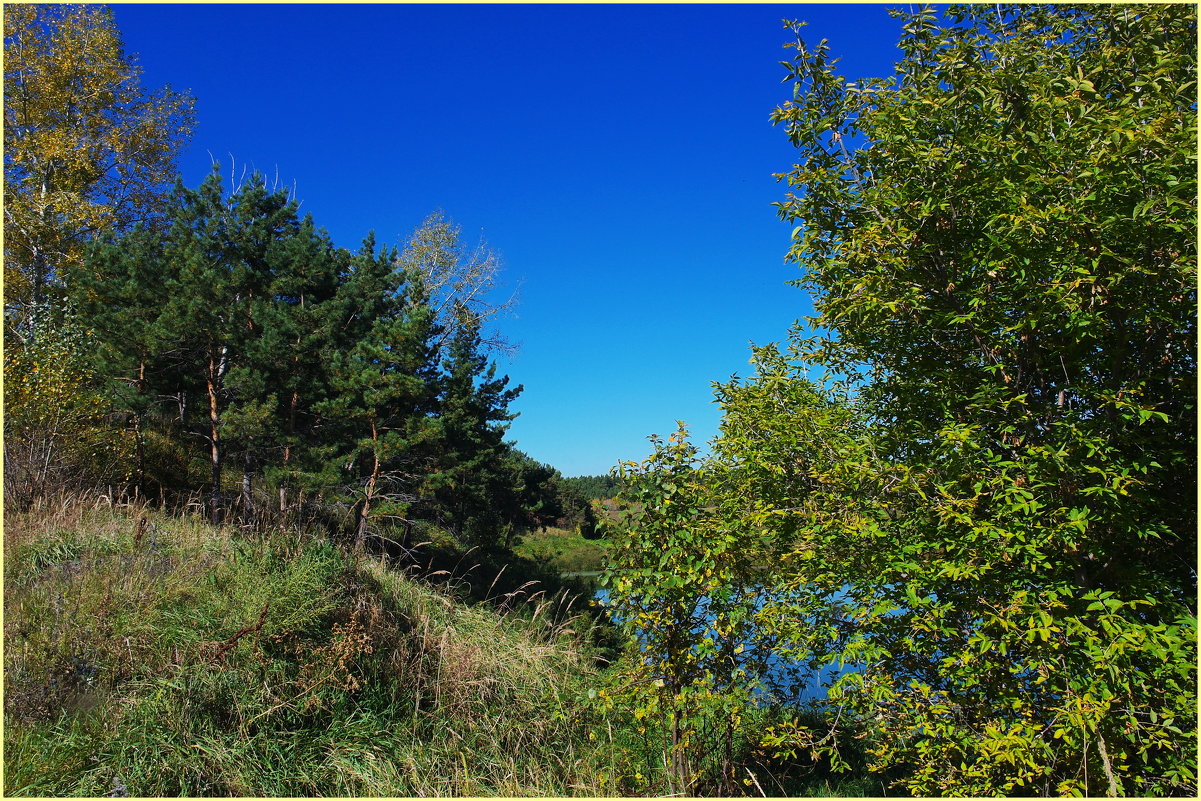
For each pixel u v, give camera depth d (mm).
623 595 4883
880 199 4219
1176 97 3674
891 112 4242
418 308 12914
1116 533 3910
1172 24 4188
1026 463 3859
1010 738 3670
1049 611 3775
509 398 19172
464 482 16328
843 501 4590
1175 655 3443
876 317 4457
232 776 4488
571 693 7078
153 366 12492
